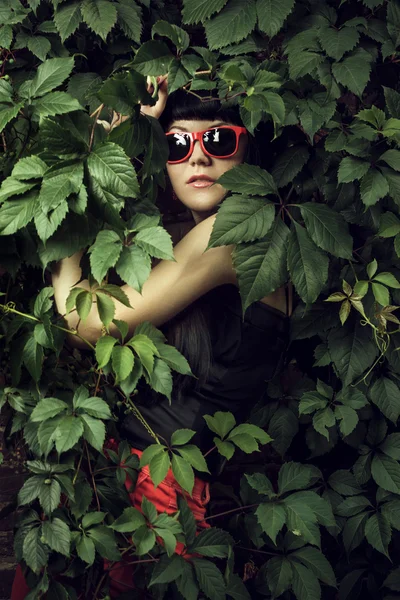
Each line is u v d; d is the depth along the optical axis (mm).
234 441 1690
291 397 1844
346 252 1599
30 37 1781
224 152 1723
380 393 1756
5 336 1627
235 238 1576
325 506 1729
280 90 1667
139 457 1829
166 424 1824
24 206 1501
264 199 1620
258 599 1868
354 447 1823
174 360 1645
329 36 1671
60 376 1682
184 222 2041
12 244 1571
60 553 1713
